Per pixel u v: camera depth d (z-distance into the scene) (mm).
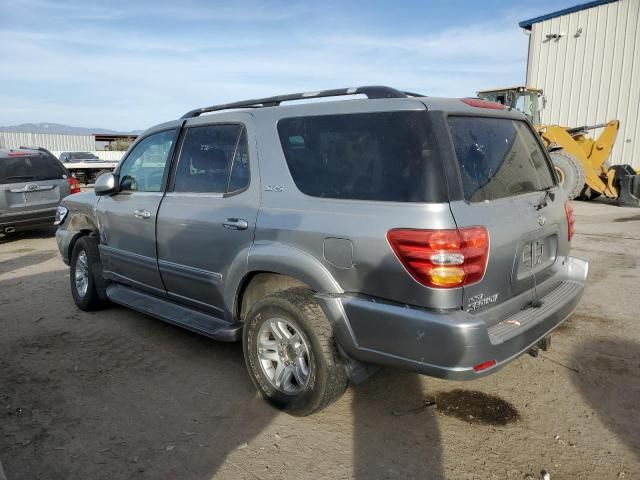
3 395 3658
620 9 16016
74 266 5574
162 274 4266
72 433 3162
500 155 3150
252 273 3449
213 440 3068
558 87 17875
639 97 15844
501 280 2848
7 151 9453
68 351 4426
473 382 3693
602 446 2926
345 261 2869
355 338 2875
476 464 2795
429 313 2602
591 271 6480
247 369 3680
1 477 2457
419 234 2588
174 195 4102
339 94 3307
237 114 3699
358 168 2934
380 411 3340
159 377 3904
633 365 3881
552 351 4152
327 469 2777
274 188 3312
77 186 10250
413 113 2811
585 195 14047
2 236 10789
